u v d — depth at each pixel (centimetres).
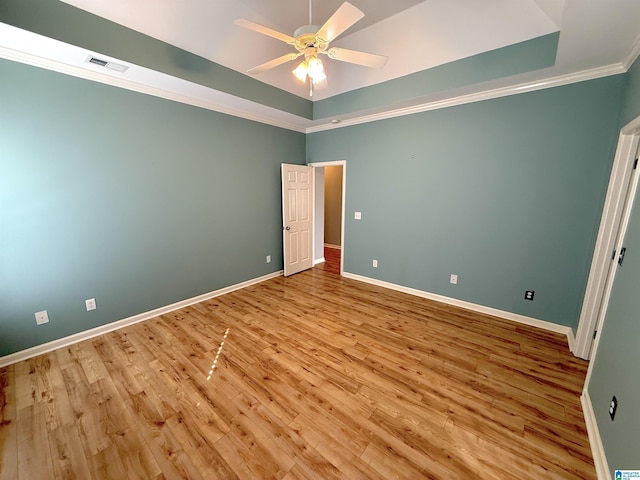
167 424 169
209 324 296
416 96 303
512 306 306
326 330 283
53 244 242
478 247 321
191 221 340
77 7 198
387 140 378
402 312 327
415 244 373
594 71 234
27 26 180
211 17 235
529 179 279
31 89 219
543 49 226
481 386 202
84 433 162
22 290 230
